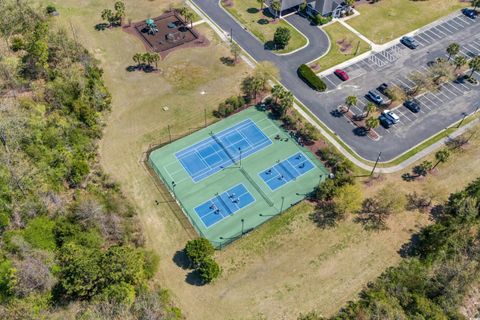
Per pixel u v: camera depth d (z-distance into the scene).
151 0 128.12
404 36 115.81
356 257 71.81
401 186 81.81
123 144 88.19
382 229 75.50
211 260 66.50
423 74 104.56
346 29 118.44
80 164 78.38
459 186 82.12
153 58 102.75
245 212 77.94
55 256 65.06
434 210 78.25
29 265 61.09
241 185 82.19
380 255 72.06
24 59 99.50
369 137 90.50
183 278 68.69
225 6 126.31
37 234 66.81
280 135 91.19
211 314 64.75
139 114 94.31
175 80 102.25
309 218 77.06
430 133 91.50
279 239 74.00
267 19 121.75
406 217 77.31
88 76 97.94
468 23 121.00
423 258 71.38
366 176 83.31
